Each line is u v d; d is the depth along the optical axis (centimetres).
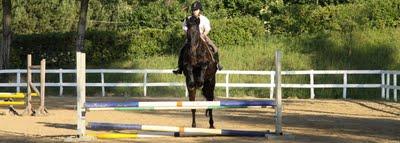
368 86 2841
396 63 3347
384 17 3797
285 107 2356
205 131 1341
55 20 5372
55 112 2077
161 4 4631
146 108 1340
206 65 1447
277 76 1370
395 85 2709
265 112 2136
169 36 3928
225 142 1301
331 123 1752
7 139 1345
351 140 1356
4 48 3478
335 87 2958
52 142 1298
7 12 3481
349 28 3803
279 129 1381
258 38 3888
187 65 1448
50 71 3064
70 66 3919
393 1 3822
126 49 3959
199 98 2759
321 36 3762
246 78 3303
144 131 1477
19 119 1823
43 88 1939
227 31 3859
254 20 3897
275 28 3950
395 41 3600
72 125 1666
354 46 3572
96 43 3953
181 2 4566
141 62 3769
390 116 2002
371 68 3322
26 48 4025
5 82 3444
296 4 4081
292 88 3120
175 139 1354
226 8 4309
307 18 3875
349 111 2195
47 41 3997
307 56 3519
